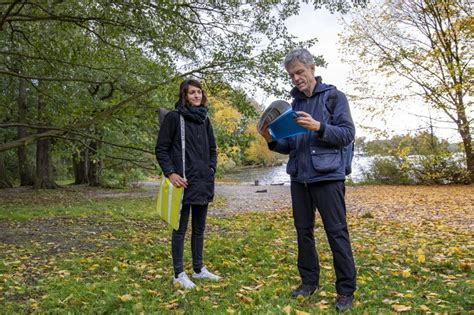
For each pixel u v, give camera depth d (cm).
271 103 309
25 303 340
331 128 291
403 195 1539
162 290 364
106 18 732
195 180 382
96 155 1417
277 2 783
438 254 493
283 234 682
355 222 853
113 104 945
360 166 2297
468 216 911
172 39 768
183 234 384
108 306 321
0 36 962
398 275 395
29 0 730
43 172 2127
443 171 2000
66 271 437
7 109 1430
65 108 973
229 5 773
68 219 934
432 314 287
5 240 651
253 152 5019
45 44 870
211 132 409
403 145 2072
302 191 328
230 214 1088
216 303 327
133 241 625
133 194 1847
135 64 901
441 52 1855
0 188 2136
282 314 288
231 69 805
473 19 1745
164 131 380
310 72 316
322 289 348
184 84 391
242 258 491
